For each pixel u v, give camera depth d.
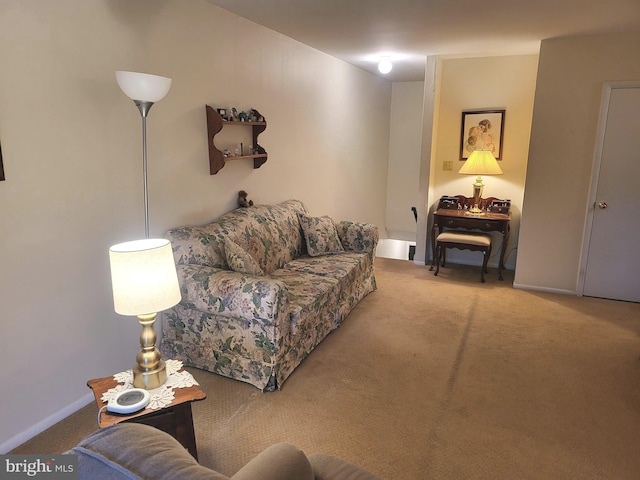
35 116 1.97
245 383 2.55
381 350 3.00
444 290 4.27
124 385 1.78
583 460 1.99
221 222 3.07
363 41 3.92
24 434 2.05
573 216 4.07
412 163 6.38
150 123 2.58
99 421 1.58
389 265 5.18
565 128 3.94
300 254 3.92
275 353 2.43
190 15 2.77
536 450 2.05
